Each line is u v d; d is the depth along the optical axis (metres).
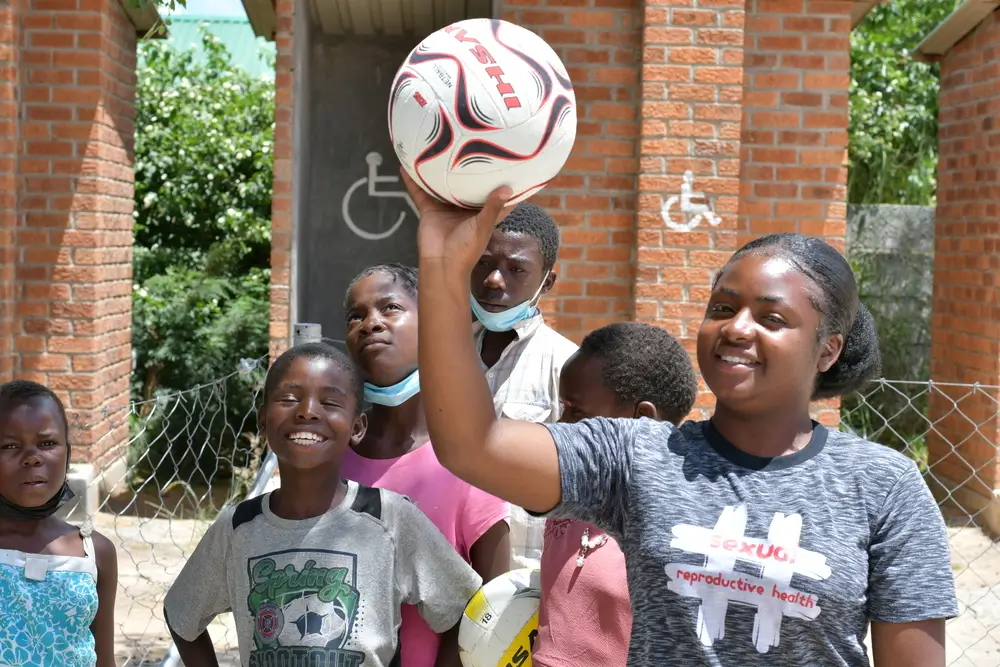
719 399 1.70
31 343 6.44
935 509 1.64
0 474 2.58
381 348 2.61
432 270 1.63
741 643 1.58
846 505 1.62
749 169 6.32
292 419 2.27
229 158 10.59
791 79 6.29
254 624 2.23
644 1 5.97
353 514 2.31
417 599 2.31
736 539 1.61
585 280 6.20
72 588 2.59
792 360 1.67
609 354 2.29
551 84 1.75
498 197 1.65
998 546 6.31
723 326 1.70
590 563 2.13
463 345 1.62
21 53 6.35
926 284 9.14
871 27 11.16
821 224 6.32
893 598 1.58
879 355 1.91
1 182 6.24
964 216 7.07
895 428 9.09
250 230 10.23
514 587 2.31
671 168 6.02
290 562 2.24
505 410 3.00
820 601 1.56
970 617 5.30
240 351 8.74
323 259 7.07
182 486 7.46
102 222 6.54
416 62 1.75
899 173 10.41
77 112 6.40
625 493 1.70
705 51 5.98
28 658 2.51
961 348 7.05
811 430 1.72
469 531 2.52
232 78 11.59
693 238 6.03
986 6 6.66
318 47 7.02
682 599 1.60
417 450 2.62
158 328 8.88
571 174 6.18
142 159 10.56
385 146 7.06
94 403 6.49
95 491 6.53
